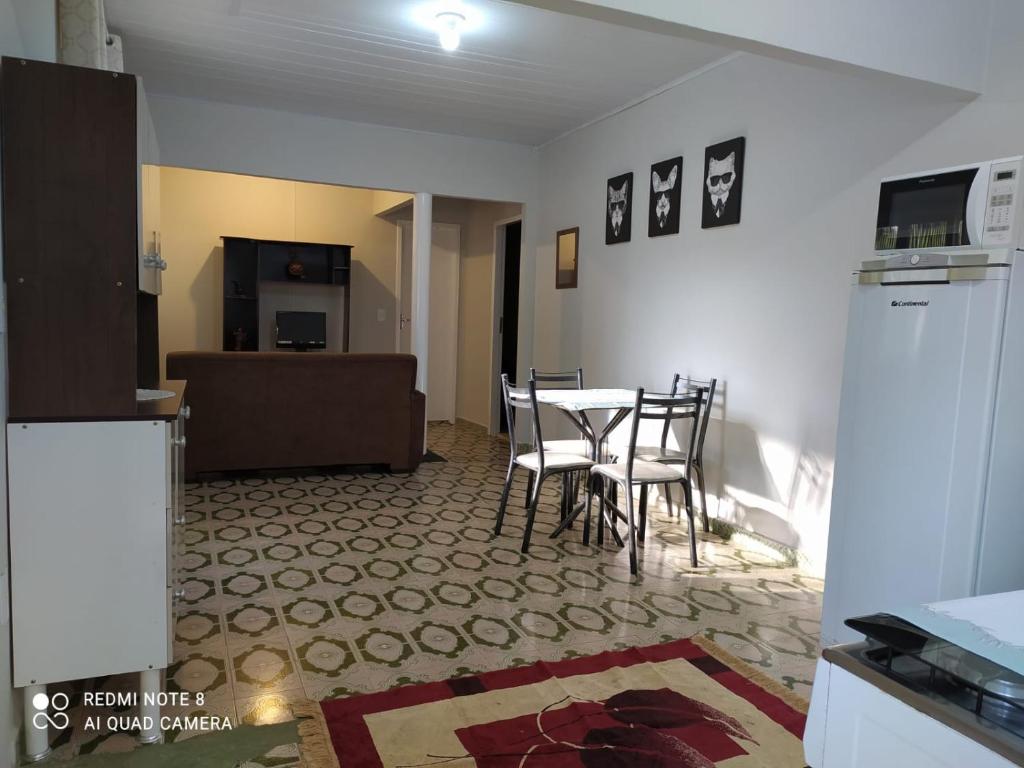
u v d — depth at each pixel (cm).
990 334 204
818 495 341
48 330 184
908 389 225
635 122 484
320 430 501
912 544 226
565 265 571
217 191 739
